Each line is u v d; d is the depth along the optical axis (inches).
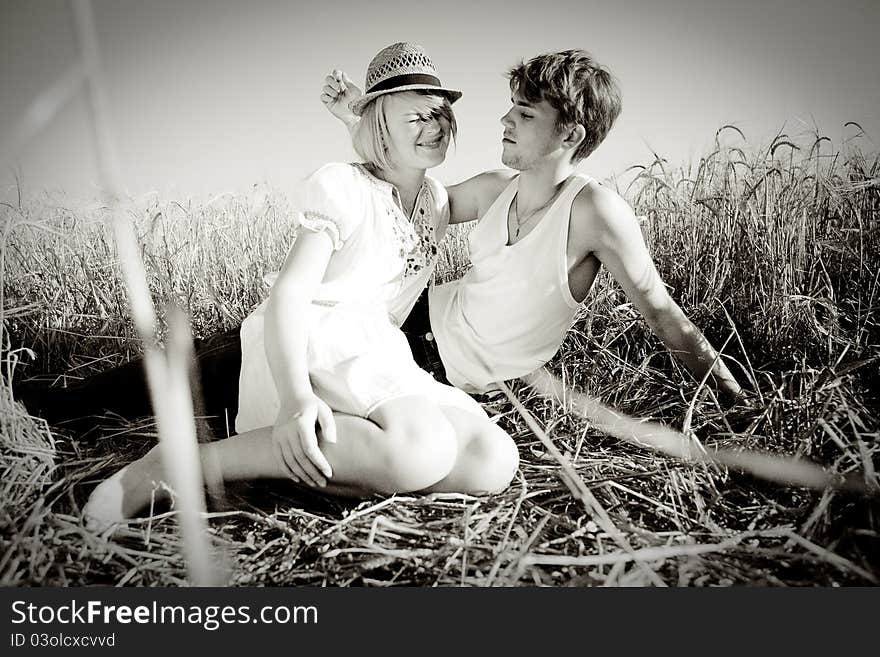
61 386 88.3
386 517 59.9
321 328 66.6
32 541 58.2
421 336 78.4
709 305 92.8
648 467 69.6
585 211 69.3
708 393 77.2
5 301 99.9
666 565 56.9
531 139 69.5
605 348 88.4
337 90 80.7
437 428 60.5
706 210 98.4
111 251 104.4
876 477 62.3
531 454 72.5
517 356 76.2
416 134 69.5
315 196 67.5
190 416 65.2
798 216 94.0
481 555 57.2
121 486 60.8
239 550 58.4
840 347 84.4
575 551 57.9
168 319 92.2
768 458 67.8
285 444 60.0
